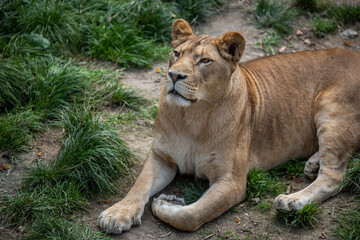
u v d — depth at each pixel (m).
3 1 13.84
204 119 9.09
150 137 11.35
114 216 8.42
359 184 9.51
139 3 15.73
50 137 10.64
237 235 8.62
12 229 8.24
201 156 9.38
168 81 8.58
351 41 16.30
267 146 10.32
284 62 11.10
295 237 8.61
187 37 9.42
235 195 9.10
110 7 15.55
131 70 14.19
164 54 15.06
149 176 9.41
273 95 10.48
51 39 13.70
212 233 8.63
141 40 14.95
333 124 10.11
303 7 17.94
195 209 8.56
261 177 9.88
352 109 10.35
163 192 9.75
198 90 8.63
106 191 9.51
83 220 8.70
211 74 8.70
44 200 8.73
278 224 8.93
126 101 12.41
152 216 8.98
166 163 9.83
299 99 10.71
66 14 14.28
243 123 9.53
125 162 10.25
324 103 10.45
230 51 8.95
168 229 8.66
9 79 11.40
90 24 14.77
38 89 11.60
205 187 9.80
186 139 9.37
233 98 9.19
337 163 9.81
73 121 10.57
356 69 10.88
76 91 12.18
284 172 10.49
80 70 12.77
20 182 9.28
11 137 10.09
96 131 10.16
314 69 11.03
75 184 9.36
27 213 8.48
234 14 17.64
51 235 8.02
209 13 17.20
